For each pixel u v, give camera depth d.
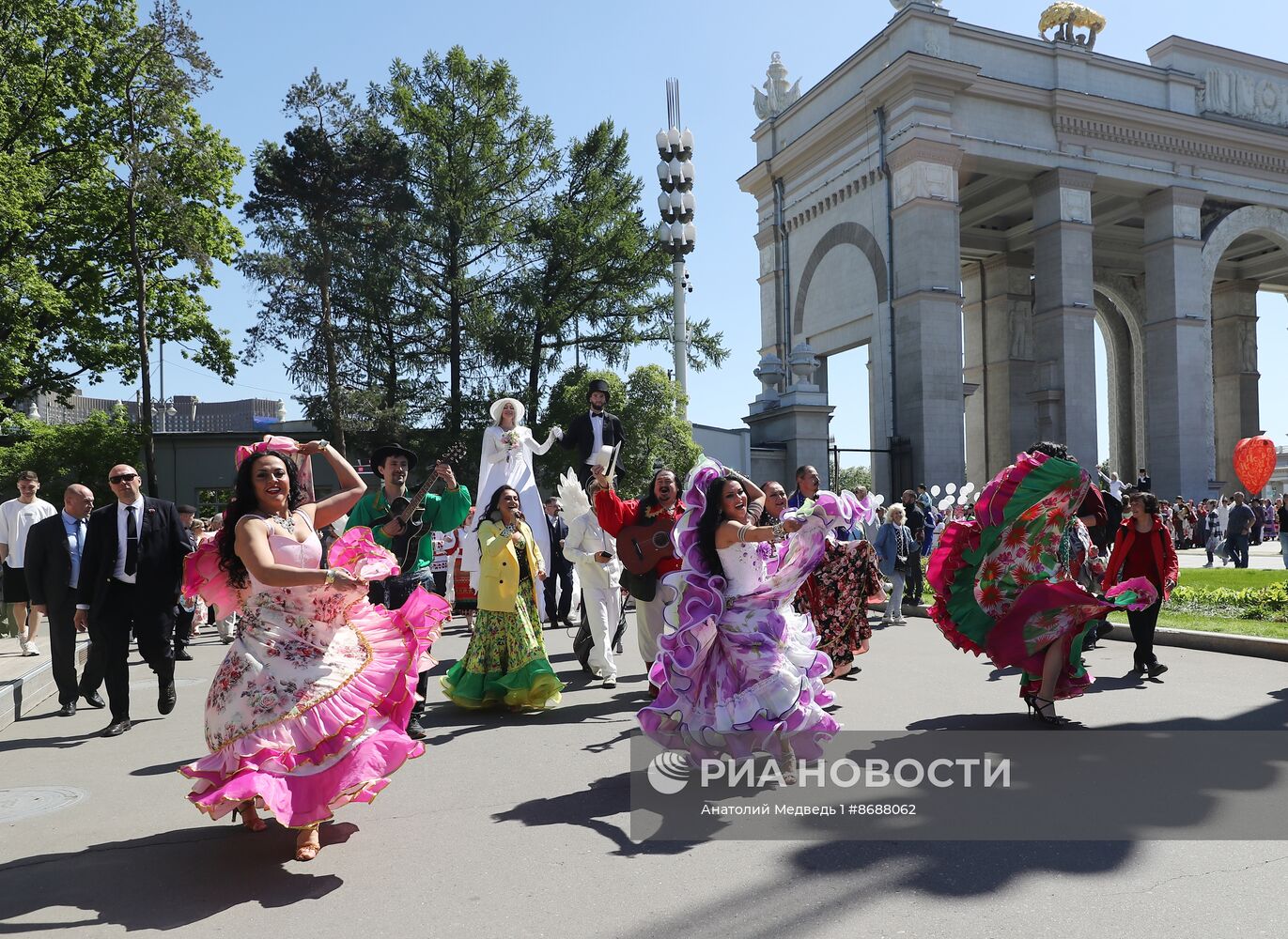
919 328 32.75
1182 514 30.59
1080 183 36.03
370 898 3.56
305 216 31.31
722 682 5.04
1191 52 40.00
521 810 4.64
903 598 14.62
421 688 6.52
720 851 3.94
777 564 5.54
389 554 4.54
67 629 7.92
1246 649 8.97
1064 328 35.12
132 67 27.53
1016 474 6.30
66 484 27.33
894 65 33.34
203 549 4.38
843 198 37.59
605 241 34.69
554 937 3.14
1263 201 40.62
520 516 7.66
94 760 6.15
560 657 10.55
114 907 3.54
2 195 23.59
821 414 27.94
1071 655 6.29
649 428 26.08
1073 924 3.10
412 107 33.69
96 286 28.73
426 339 34.38
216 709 4.01
